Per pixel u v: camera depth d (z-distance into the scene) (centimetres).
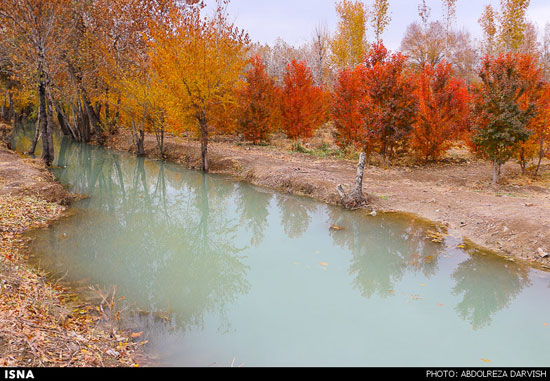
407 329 502
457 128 1595
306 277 681
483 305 566
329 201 1166
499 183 1227
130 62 2283
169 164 1945
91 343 416
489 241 788
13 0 1574
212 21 1549
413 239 837
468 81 3731
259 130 2142
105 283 649
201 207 1257
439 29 3981
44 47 1705
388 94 1484
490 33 3097
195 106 1623
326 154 1838
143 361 411
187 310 561
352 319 528
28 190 1115
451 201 1048
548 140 1312
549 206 920
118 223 1051
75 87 2408
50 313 461
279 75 4303
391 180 1338
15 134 3225
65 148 2534
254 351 448
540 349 452
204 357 432
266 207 1186
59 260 728
